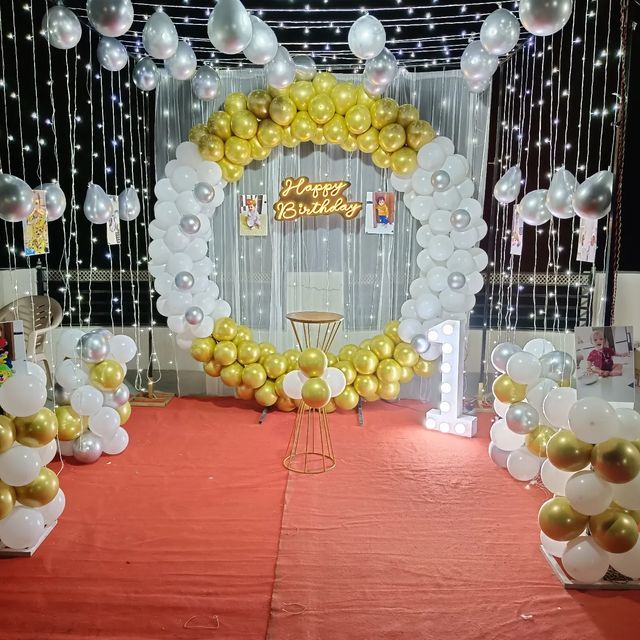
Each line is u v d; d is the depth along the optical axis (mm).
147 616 2266
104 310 5512
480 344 5238
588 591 2455
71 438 3715
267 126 4430
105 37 3688
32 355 4387
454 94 4750
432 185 4309
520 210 3586
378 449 4008
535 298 5277
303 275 5012
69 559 2654
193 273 4574
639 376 4004
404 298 5008
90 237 5473
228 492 3334
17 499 2646
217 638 2145
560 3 2713
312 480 3492
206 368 4688
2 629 2195
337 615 2273
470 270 4379
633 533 2352
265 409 4695
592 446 2393
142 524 2975
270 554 2699
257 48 3439
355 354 4512
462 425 4262
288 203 4828
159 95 4848
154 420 4586
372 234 4953
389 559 2668
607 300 3578
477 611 2314
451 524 2994
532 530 2949
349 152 4844
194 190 4398
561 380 3270
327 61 4801
